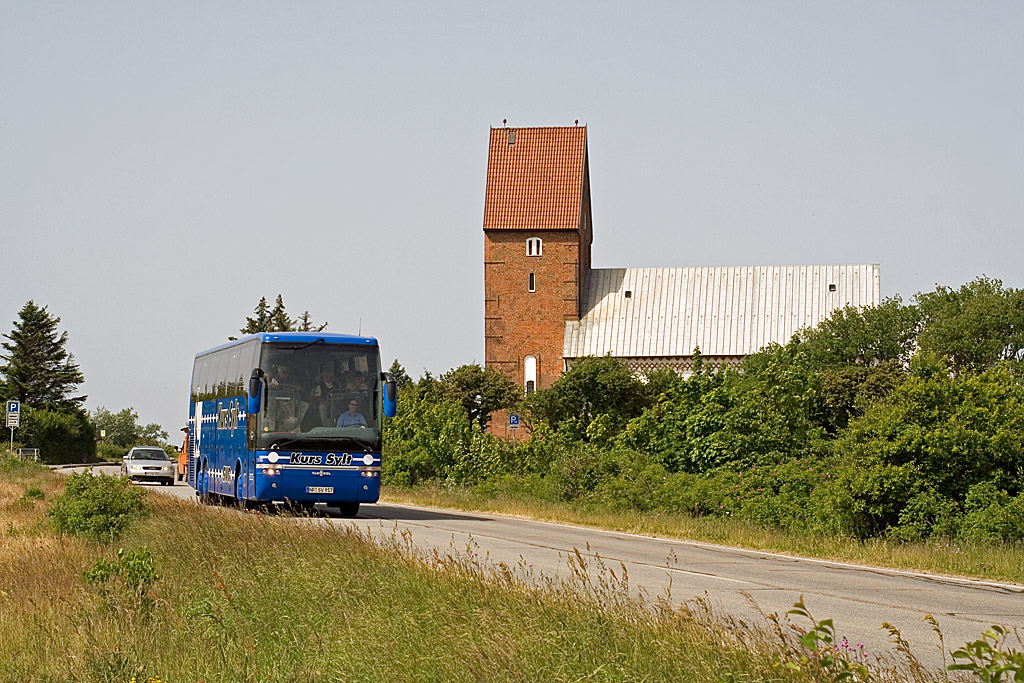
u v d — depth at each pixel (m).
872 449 28.16
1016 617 15.51
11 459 64.25
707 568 21.73
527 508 39.22
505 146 105.19
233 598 13.95
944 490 27.39
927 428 27.91
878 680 9.40
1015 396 28.80
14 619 14.17
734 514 33.22
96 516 25.33
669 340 100.62
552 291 102.69
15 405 70.44
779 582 19.41
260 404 31.08
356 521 31.03
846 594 17.86
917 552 24.06
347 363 31.77
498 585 13.21
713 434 40.81
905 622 14.80
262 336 31.78
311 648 11.73
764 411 41.31
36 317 140.88
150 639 12.95
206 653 12.06
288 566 16.17
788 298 101.38
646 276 104.94
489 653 10.33
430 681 10.23
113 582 15.51
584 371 79.31
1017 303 92.31
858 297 100.56
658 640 10.41
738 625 12.23
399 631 11.64
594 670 9.65
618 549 25.34
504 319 103.00
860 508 27.67
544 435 52.12
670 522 32.69
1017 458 27.25
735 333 99.94
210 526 20.97
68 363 142.12
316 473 31.03
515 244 103.06
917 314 97.19
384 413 31.58
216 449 37.50
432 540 25.28
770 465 36.91
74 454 115.31
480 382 94.19
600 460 42.75
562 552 23.69
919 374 29.69
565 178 103.50
